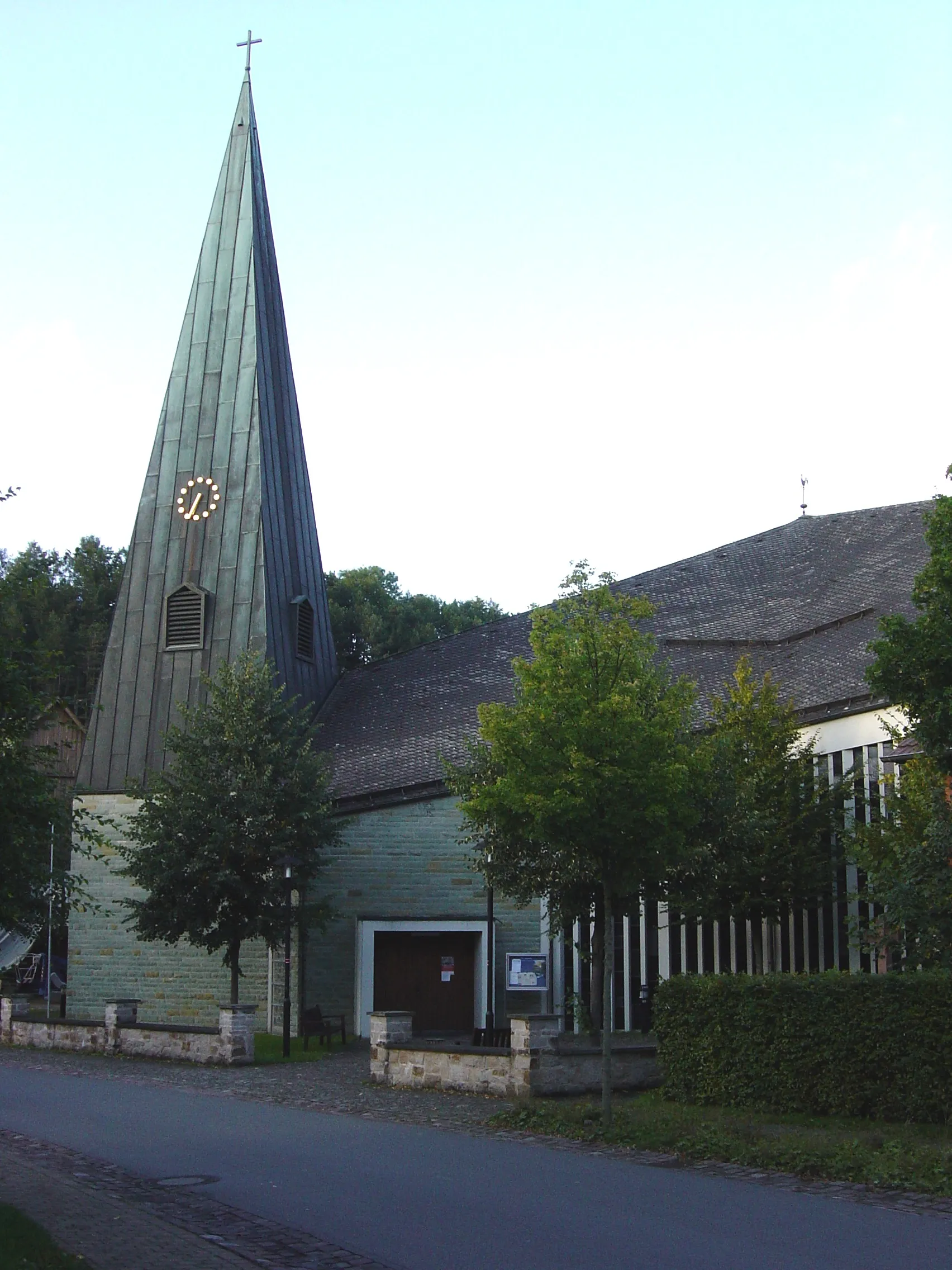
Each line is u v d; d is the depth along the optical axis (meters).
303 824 30.77
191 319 40.81
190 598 38.66
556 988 33.03
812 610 36.66
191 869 29.70
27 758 12.31
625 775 16.64
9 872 12.10
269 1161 14.70
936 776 21.28
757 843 25.05
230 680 31.98
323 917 31.28
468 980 34.41
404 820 34.62
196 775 30.88
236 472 39.25
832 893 26.88
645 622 39.56
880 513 40.69
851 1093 16.97
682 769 16.92
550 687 17.80
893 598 33.78
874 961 25.95
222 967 35.88
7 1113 19.03
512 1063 20.28
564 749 17.03
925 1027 16.44
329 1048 30.97
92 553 70.06
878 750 27.70
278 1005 34.53
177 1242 10.56
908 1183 12.67
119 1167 14.38
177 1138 16.55
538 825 16.98
